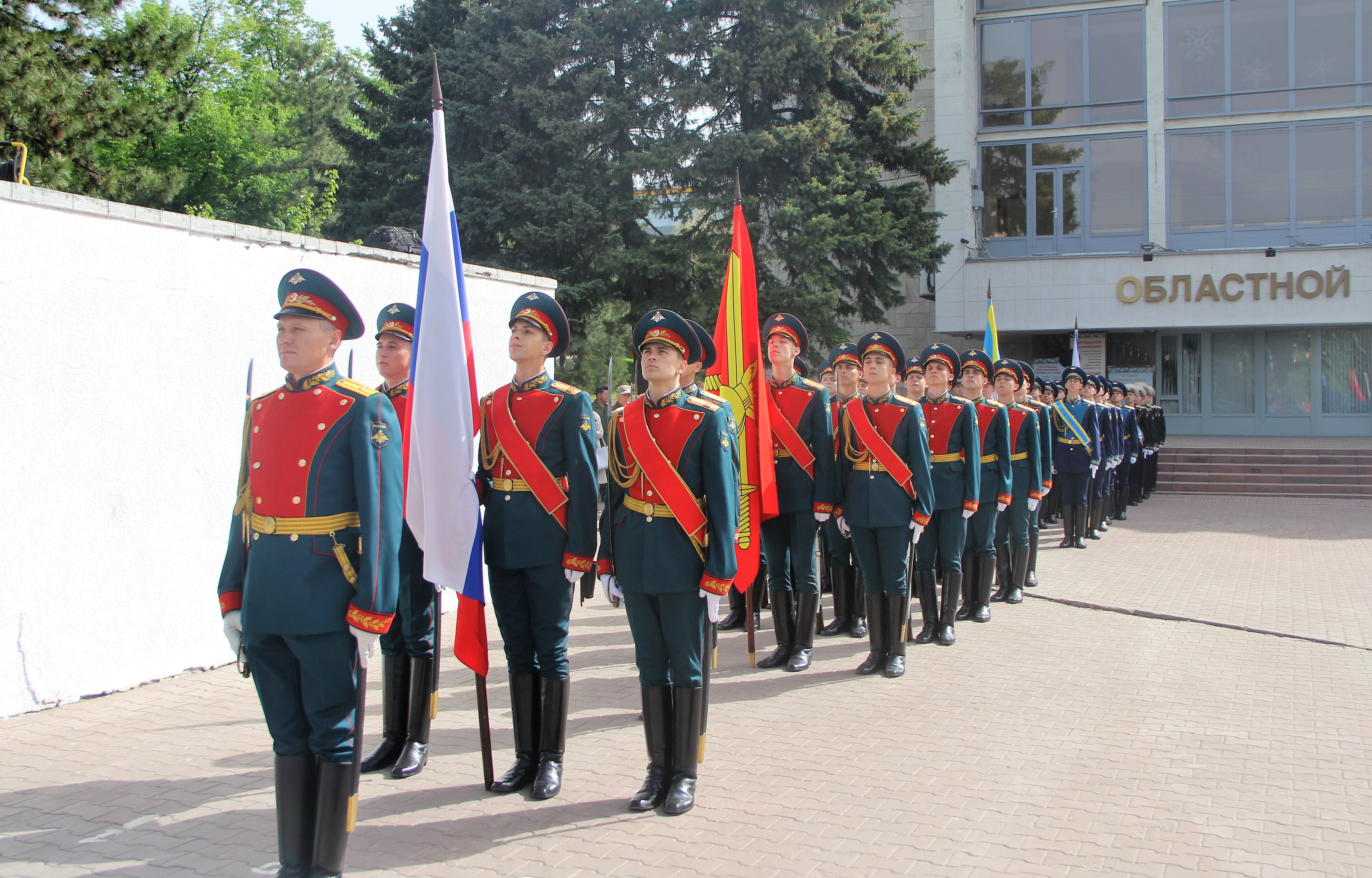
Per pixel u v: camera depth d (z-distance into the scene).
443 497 4.46
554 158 20.52
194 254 6.62
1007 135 25.78
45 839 4.11
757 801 4.50
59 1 14.11
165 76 15.67
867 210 19.69
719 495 4.40
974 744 5.26
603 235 19.97
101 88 14.47
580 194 19.59
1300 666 6.82
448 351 4.51
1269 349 24.72
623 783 4.73
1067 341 25.77
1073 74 25.34
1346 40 23.66
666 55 19.86
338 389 3.77
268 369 7.11
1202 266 23.48
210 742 5.29
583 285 19.53
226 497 6.84
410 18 23.67
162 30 15.20
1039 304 24.44
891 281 21.25
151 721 5.64
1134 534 13.70
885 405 6.73
